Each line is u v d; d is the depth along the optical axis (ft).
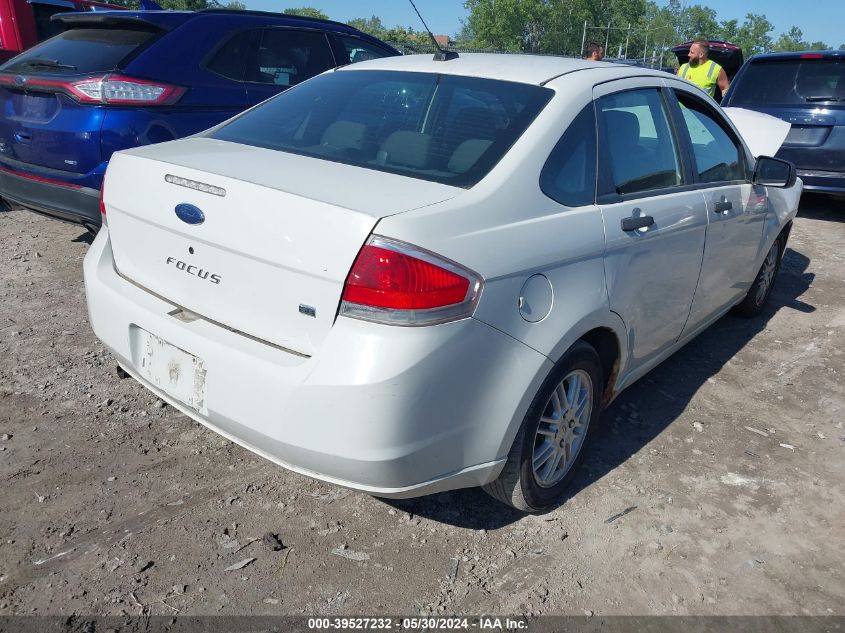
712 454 11.14
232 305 7.72
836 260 22.31
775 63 27.07
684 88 12.07
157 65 15.38
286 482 9.65
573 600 8.00
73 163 14.52
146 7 18.61
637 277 9.79
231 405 7.49
